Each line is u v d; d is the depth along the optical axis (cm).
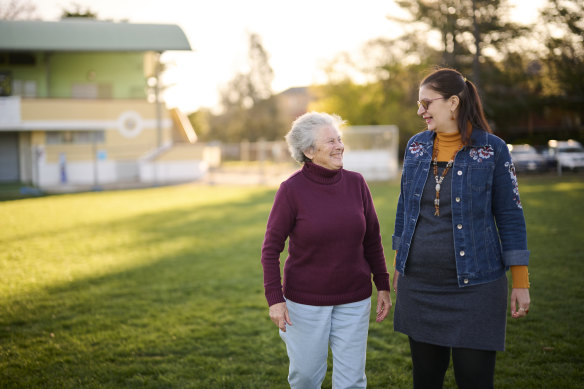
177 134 3212
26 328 429
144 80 2647
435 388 237
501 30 2659
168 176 2372
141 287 554
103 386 322
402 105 3155
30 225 1037
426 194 230
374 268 267
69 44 2316
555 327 399
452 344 220
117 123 2383
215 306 480
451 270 222
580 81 2720
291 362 254
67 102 2272
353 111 3244
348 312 247
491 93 2802
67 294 530
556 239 741
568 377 315
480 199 221
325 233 239
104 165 2344
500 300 220
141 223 1046
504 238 221
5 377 336
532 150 2342
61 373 341
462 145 226
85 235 908
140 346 384
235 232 915
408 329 234
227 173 2688
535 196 1323
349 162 2023
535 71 2886
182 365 352
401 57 3019
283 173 2623
